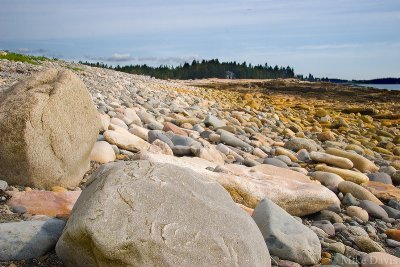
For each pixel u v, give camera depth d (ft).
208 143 8.71
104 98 12.79
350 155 8.93
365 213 5.62
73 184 5.01
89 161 5.57
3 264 3.11
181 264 2.72
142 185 3.07
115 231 2.73
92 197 3.01
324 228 4.93
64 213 4.07
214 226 2.97
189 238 2.82
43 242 3.31
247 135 11.35
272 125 15.30
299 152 9.36
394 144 14.29
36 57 27.73
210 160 7.10
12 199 4.19
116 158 6.42
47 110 4.59
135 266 2.68
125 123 8.98
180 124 10.89
